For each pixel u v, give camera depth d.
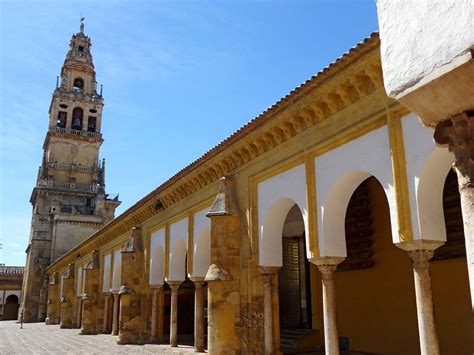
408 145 8.70
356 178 10.50
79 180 66.00
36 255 62.16
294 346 16.86
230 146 15.12
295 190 12.11
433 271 12.88
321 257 10.62
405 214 8.51
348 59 9.70
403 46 3.96
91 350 21.81
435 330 7.95
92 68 71.19
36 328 45.09
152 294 23.31
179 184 19.25
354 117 10.23
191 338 25.22
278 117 12.44
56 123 66.56
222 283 14.27
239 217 14.91
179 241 20.06
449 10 3.54
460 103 3.76
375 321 14.86
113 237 31.66
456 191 12.19
